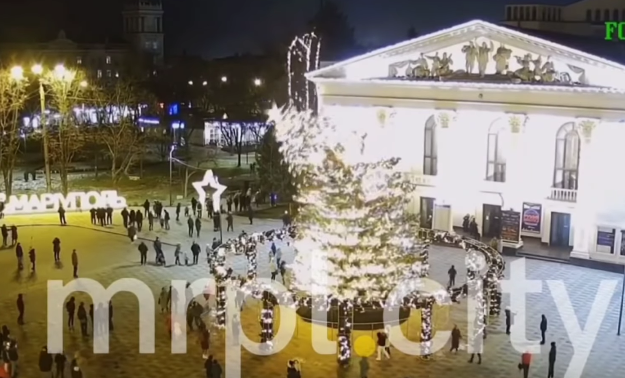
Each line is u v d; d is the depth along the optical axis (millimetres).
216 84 159625
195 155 130500
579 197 68875
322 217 47844
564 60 68500
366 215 47344
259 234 60938
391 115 77188
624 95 65938
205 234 77250
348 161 49031
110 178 109312
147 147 130750
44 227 79500
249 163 123438
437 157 76188
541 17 94625
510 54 71125
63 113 95125
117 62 197125
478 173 74438
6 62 167625
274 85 137125
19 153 126688
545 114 70250
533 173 71750
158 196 97188
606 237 67250
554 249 71125
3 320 53719
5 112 99875
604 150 67562
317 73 79500
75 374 42969
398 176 49875
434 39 74062
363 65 77812
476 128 73875
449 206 75938
